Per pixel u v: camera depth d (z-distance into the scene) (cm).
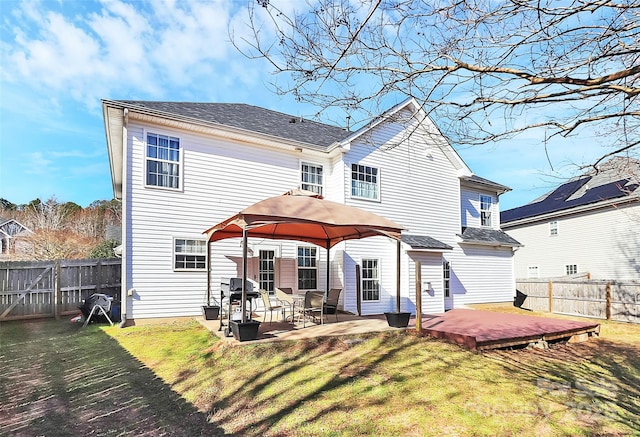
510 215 2922
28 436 430
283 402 545
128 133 1094
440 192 1666
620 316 1419
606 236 2158
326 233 1177
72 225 3822
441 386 630
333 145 1371
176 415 498
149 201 1106
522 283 1850
